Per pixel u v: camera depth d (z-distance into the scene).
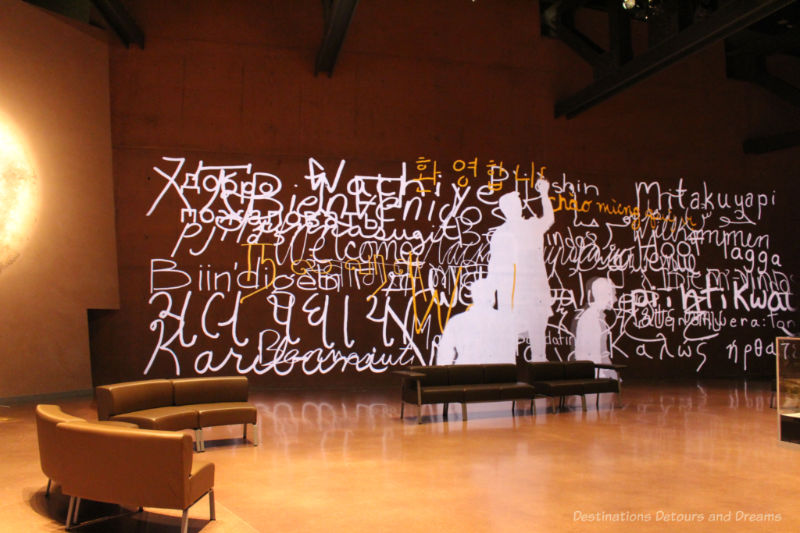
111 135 9.59
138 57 9.78
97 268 9.16
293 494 4.11
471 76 11.02
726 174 12.24
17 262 8.14
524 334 10.84
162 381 5.77
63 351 8.59
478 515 3.67
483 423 6.83
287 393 9.41
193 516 3.66
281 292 10.01
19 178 8.18
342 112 10.44
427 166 10.70
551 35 11.44
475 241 10.78
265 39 10.25
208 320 9.75
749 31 12.19
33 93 8.45
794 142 11.51
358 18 10.62
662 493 4.12
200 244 9.80
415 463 4.96
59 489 4.21
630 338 11.41
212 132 9.95
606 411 7.72
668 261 11.76
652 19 9.09
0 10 8.11
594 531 3.41
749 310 12.16
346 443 5.74
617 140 11.64
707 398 8.91
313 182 10.23
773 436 6.05
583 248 11.29
